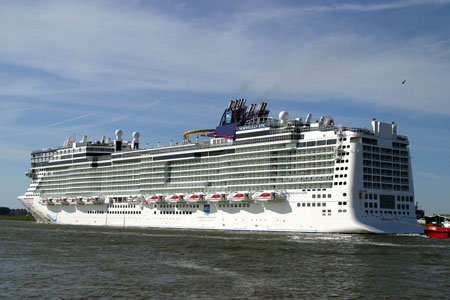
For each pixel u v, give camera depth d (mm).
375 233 118125
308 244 99188
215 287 58375
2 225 198500
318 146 125062
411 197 129250
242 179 140250
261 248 93188
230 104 159500
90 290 57000
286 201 127062
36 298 53438
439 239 113375
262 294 54969
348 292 56031
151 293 55469
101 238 121125
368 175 121438
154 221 165875
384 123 127312
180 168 163375
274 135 134375
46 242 110875
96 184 194500
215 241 107562
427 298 53656
